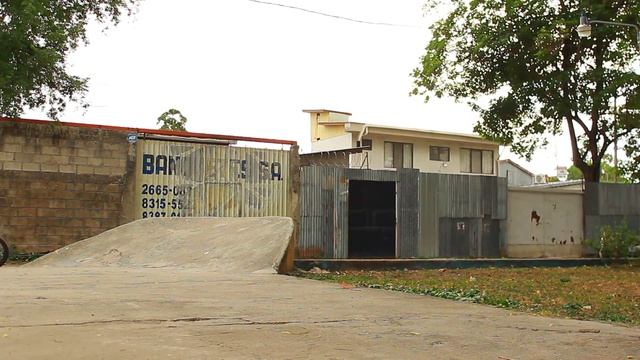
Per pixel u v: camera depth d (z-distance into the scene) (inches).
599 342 243.4
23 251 630.5
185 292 336.2
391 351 207.3
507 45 795.4
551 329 270.2
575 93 806.5
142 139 685.9
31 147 637.9
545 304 389.4
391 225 753.0
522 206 835.4
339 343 215.8
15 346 187.0
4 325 219.6
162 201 688.4
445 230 779.4
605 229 826.8
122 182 669.3
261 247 529.7
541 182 1744.6
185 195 696.4
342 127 1520.7
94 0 685.3
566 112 807.1
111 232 622.2
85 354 180.4
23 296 295.4
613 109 842.8
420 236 763.4
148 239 595.8
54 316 241.9
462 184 793.6
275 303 308.0
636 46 758.5
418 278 562.6
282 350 199.8
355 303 321.7
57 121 644.1
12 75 586.6
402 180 760.3
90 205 657.0
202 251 547.8
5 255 589.0
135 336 209.3
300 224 719.7
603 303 412.5
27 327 217.5
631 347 235.6
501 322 283.1
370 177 746.2
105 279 388.2
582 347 231.8
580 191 869.2
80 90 656.4
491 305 355.3
